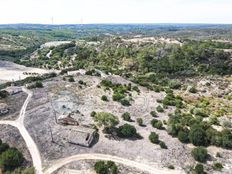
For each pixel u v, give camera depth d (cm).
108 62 17200
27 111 8275
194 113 8906
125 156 6016
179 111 8725
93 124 7281
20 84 12406
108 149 6247
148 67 15750
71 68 16338
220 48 17350
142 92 10975
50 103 8900
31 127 7181
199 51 16150
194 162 5941
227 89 12669
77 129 6788
